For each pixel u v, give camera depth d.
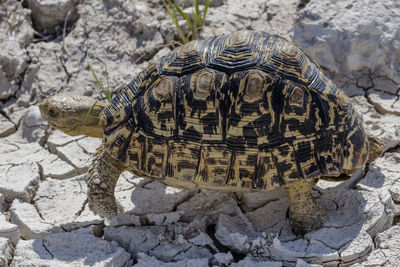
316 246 6.84
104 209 7.15
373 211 7.19
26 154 9.07
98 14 11.16
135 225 7.63
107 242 7.15
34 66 10.46
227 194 7.86
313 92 6.79
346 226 7.14
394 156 8.48
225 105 6.67
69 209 7.91
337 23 10.07
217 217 7.57
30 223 7.61
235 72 6.71
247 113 6.64
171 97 6.79
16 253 7.04
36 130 9.48
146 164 6.82
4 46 10.54
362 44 9.95
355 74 10.07
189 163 6.68
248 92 6.62
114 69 10.48
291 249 6.82
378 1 10.22
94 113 7.57
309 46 10.12
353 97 9.75
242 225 7.42
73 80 10.37
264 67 6.73
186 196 7.96
